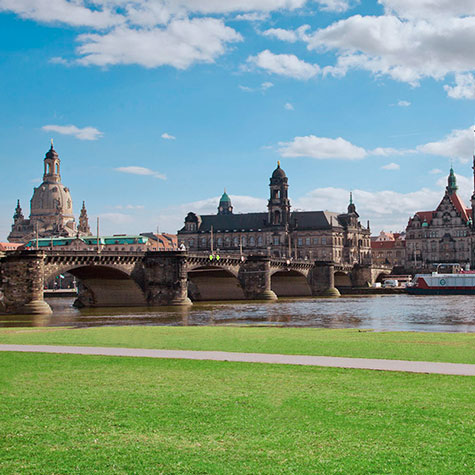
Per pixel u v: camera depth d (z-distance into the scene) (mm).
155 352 42406
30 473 19562
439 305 123250
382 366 35875
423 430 23188
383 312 103188
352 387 30188
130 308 117562
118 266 116312
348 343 48344
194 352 42344
